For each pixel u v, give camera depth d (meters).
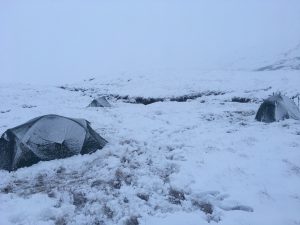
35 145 12.26
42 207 8.77
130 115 22.00
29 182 10.75
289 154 12.06
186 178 10.20
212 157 11.98
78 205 8.99
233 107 26.50
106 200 9.13
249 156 12.03
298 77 36.47
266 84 35.31
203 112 23.67
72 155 12.85
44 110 23.78
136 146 14.21
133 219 8.06
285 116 18.91
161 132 16.92
